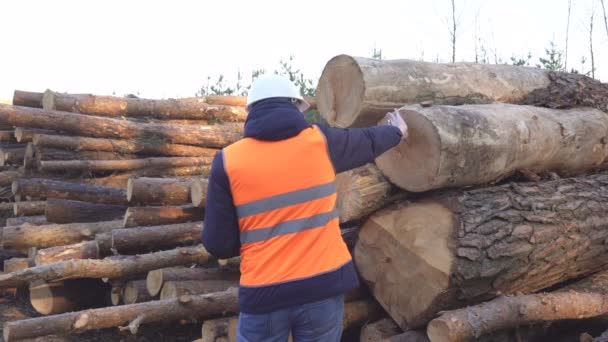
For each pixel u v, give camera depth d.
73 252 4.43
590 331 3.80
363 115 3.52
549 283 3.65
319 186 2.34
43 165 5.73
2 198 6.54
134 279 4.36
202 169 6.48
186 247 4.39
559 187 3.60
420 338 3.21
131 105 6.66
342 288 2.31
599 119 4.08
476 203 3.13
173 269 4.08
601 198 3.67
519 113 3.57
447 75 3.81
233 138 6.90
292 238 2.28
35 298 4.43
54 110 6.12
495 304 3.07
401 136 2.76
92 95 6.42
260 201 2.29
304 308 2.27
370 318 3.64
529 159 3.57
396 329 3.43
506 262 3.09
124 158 6.34
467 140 3.11
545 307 3.21
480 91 3.96
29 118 5.80
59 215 5.09
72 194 5.26
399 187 3.34
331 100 3.70
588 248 3.56
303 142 2.35
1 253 5.48
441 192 3.26
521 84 4.25
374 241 3.47
